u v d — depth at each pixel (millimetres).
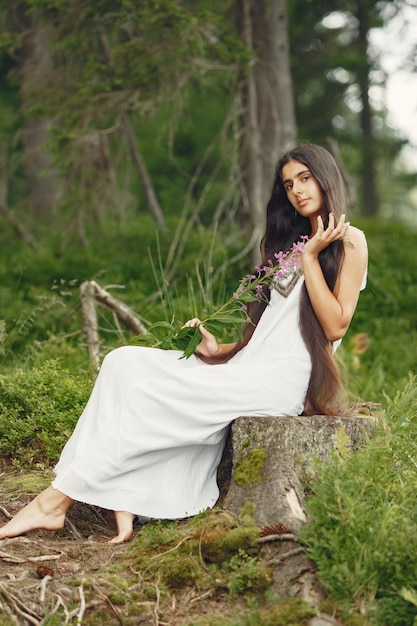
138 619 3057
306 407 3842
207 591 3219
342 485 3242
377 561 3035
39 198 12812
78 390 4910
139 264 9562
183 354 3896
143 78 8352
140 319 6766
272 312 3930
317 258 3840
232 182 8938
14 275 9531
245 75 8430
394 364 7398
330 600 3020
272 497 3428
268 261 4082
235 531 3316
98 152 9492
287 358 3783
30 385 4965
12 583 3098
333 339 3811
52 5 8336
